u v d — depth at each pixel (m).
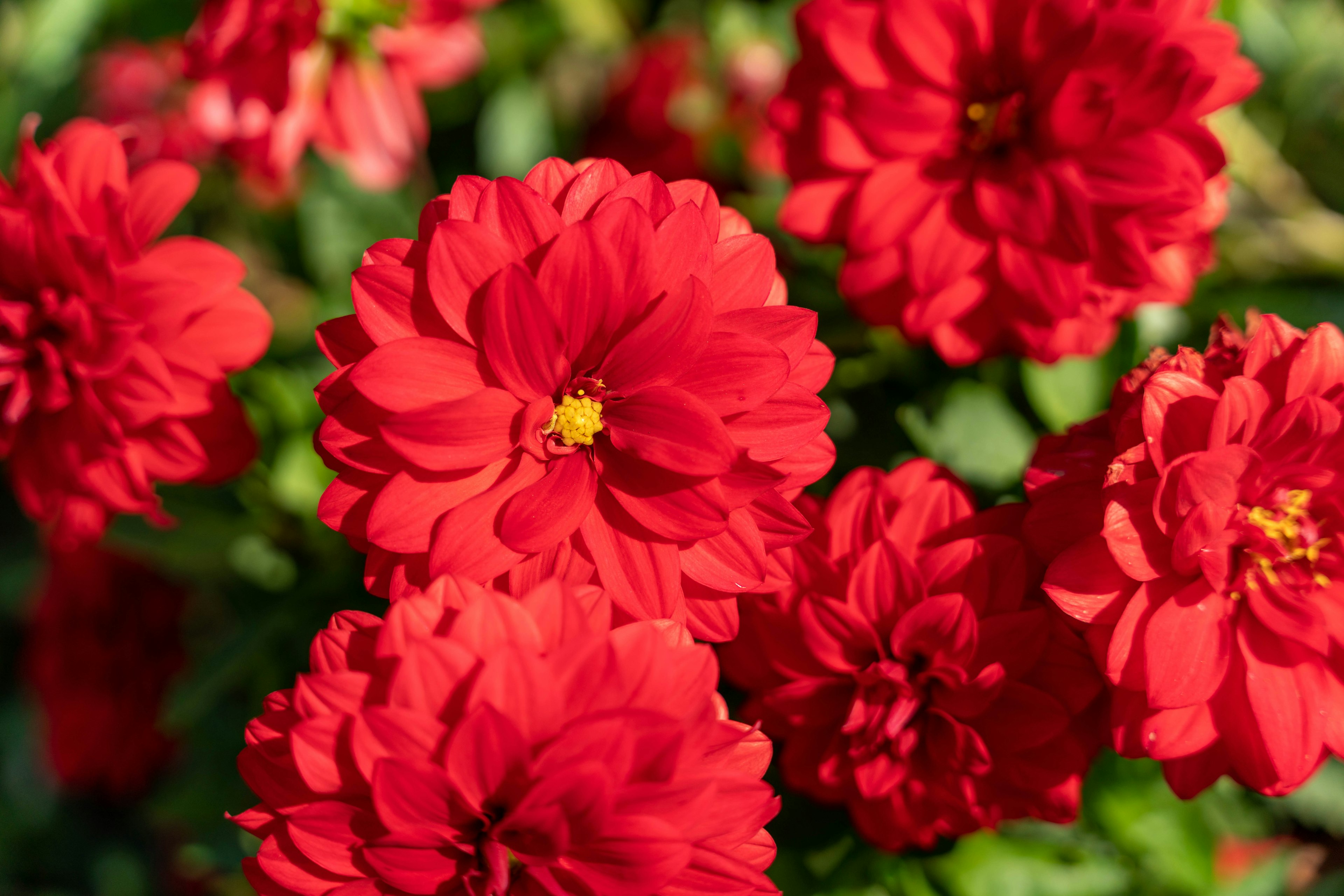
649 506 0.44
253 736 0.43
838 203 0.49
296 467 0.53
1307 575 0.45
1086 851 0.51
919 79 0.49
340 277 0.58
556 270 0.43
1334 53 0.58
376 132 0.56
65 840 0.73
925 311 0.48
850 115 0.48
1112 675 0.43
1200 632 0.44
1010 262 0.48
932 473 0.46
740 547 0.44
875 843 0.47
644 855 0.42
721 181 0.60
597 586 0.43
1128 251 0.47
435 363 0.43
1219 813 0.53
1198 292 0.56
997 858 0.51
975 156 0.49
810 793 0.48
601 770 0.41
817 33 0.49
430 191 0.60
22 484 0.49
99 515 0.49
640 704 0.42
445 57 0.57
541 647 0.42
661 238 0.43
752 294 0.44
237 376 0.53
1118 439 0.44
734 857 0.42
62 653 0.60
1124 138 0.47
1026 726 0.45
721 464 0.43
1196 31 0.47
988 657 0.45
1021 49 0.48
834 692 0.46
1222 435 0.43
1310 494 0.45
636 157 0.60
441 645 0.41
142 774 0.62
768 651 0.46
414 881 0.42
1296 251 0.56
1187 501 0.43
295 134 0.55
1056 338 0.48
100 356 0.46
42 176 0.46
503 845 0.42
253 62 0.54
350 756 0.42
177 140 0.60
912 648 0.45
